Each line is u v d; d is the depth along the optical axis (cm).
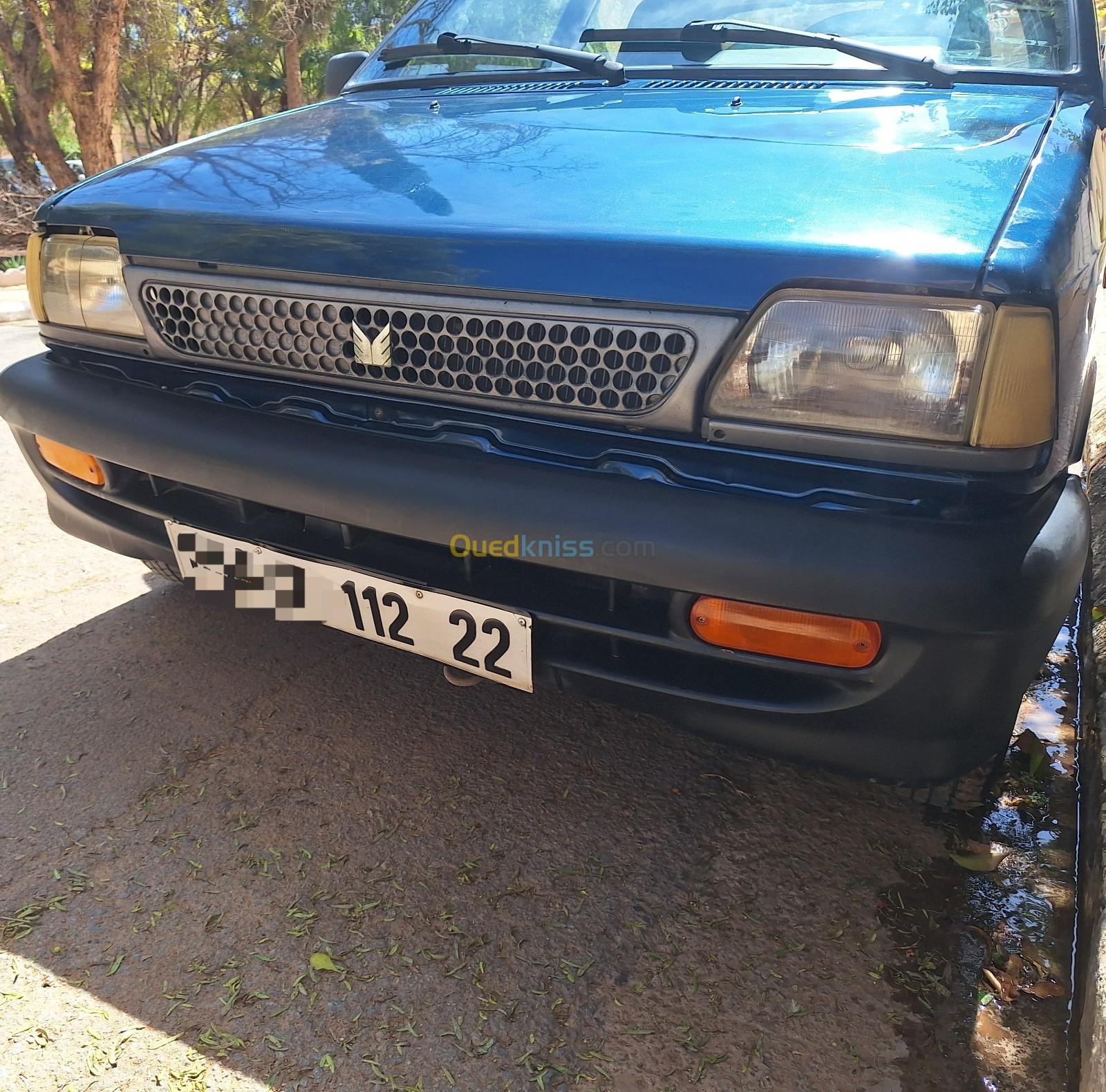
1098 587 253
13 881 166
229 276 162
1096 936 142
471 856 175
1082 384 154
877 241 124
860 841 181
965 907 166
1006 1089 134
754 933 160
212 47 1672
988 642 124
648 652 147
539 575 150
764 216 134
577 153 167
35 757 197
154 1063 135
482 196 154
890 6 212
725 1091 133
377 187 164
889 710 132
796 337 126
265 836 178
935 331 121
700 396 133
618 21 230
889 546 122
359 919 161
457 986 149
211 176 182
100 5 1172
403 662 236
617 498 134
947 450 123
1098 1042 121
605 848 178
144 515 195
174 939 156
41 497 332
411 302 146
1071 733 213
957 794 170
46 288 190
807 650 132
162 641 241
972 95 189
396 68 253
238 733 207
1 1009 142
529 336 140
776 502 129
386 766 198
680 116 184
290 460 156
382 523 149
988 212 130
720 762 203
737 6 222
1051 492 135
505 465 142
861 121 172
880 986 150
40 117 1338
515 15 245
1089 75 197
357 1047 139
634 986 150
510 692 225
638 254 132
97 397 181
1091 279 145
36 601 259
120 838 177
